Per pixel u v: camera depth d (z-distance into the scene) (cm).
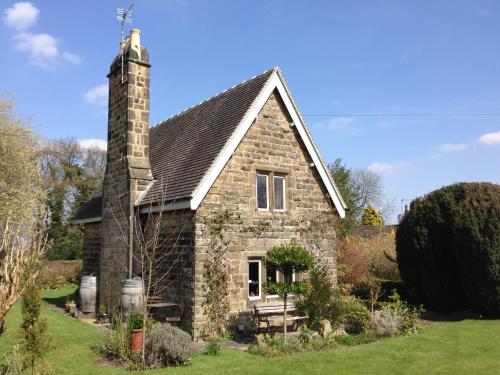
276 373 931
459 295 1745
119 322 1173
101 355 1086
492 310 1608
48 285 2711
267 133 1570
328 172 1708
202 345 1245
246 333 1370
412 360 1032
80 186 4422
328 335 1283
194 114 1925
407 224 1820
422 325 1513
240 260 1441
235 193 1459
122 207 1605
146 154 1636
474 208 1605
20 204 2836
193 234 1356
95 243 1959
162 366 997
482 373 934
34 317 862
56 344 1198
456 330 1400
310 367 975
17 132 3166
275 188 1595
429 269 1744
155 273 1484
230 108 1639
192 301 1328
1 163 2923
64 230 4084
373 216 5647
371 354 1088
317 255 1650
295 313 1470
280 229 1558
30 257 1002
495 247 1567
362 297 2005
